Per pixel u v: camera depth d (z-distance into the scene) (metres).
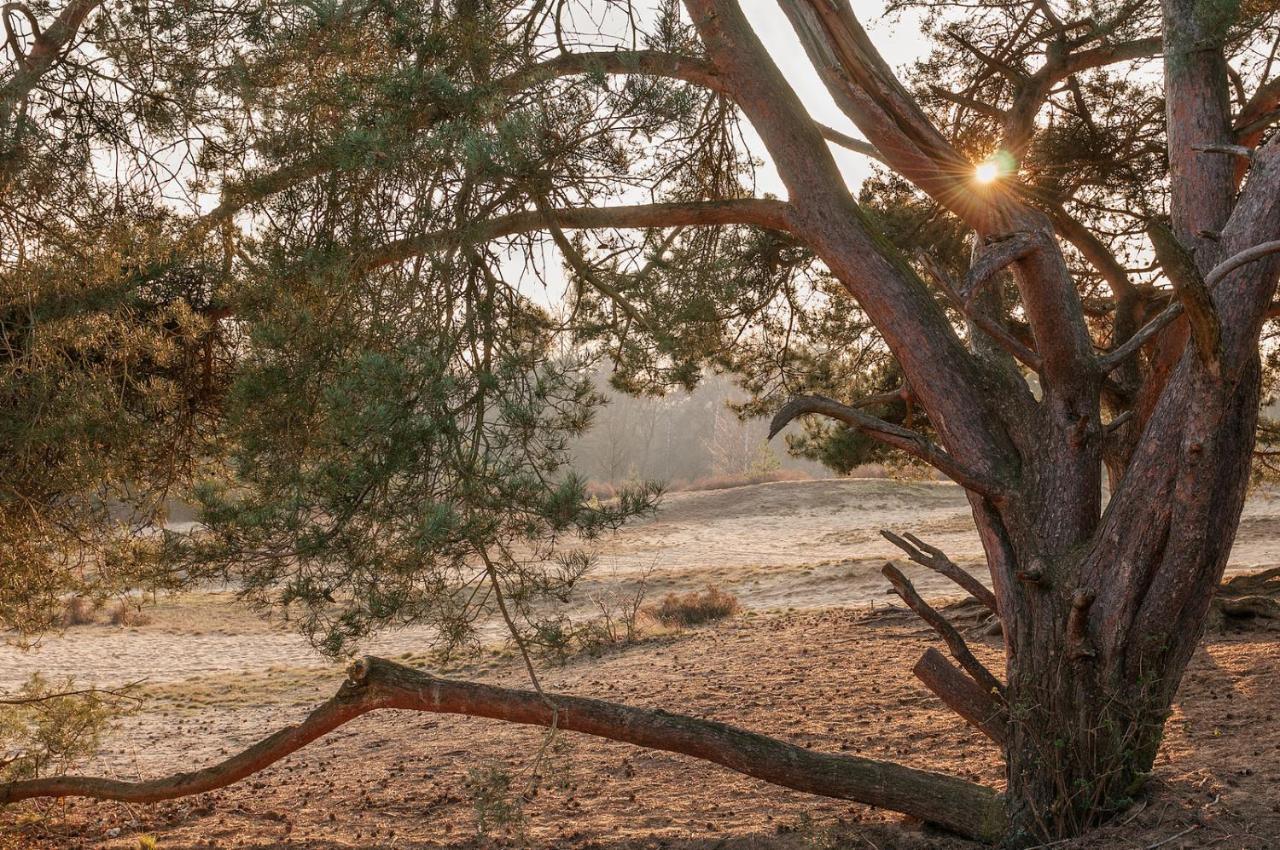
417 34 5.95
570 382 5.71
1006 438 6.46
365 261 6.03
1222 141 6.17
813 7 6.76
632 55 6.34
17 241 6.68
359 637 5.72
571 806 8.35
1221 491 5.68
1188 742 7.14
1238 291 5.47
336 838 8.15
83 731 8.20
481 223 6.10
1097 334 12.90
